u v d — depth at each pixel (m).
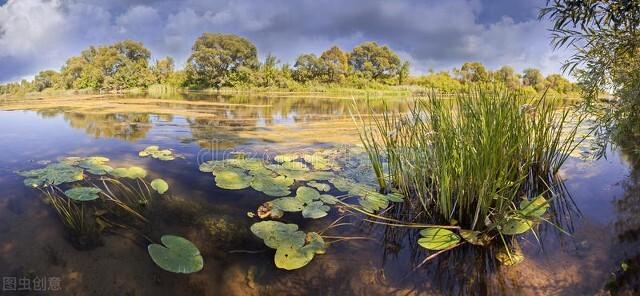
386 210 2.34
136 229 1.97
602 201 2.53
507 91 2.56
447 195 2.14
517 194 2.64
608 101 2.97
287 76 25.08
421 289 1.56
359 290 1.55
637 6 2.27
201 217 2.13
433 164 2.38
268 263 1.71
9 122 5.27
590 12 2.39
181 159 3.29
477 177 2.07
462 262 1.75
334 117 6.62
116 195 2.38
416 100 2.82
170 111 7.23
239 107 8.62
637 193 2.66
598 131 3.21
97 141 4.00
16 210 2.11
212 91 20.28
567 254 1.82
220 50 24.16
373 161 2.70
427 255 1.81
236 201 2.37
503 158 2.18
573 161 3.58
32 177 2.60
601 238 1.98
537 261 1.76
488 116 2.15
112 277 1.57
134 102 9.45
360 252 1.83
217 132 4.79
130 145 3.83
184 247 1.75
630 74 2.61
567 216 2.29
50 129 4.71
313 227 2.08
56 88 21.80
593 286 1.56
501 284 1.58
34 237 1.84
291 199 2.37
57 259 1.67
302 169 3.03
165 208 2.22
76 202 2.24
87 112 6.78
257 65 25.64
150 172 2.87
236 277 1.61
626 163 3.47
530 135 2.85
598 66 2.68
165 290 1.51
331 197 2.45
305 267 1.69
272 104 9.87
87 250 1.75
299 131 4.97
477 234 1.98
